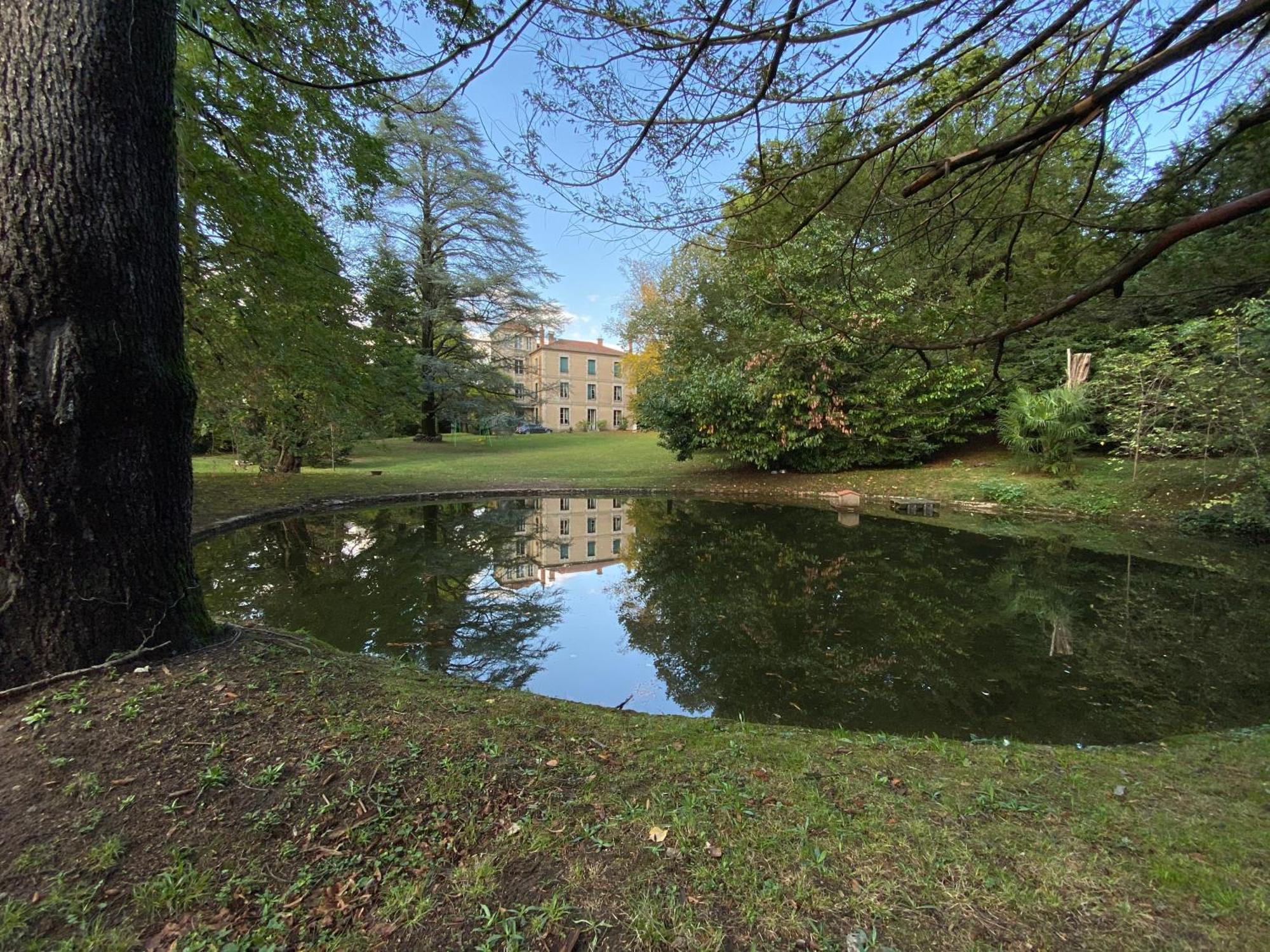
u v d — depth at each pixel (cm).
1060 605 502
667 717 257
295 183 623
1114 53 239
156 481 225
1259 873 146
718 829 160
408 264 1928
